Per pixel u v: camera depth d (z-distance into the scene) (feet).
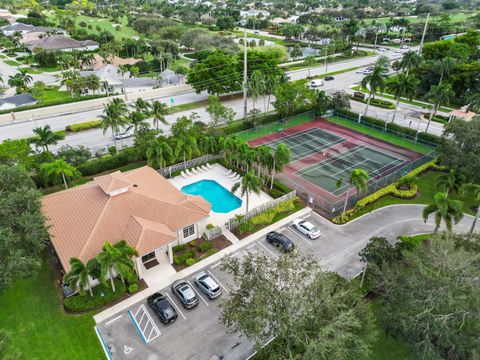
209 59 269.85
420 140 208.33
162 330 92.02
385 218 139.64
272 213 137.08
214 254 118.52
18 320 93.61
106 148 195.62
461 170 146.20
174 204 124.16
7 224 89.35
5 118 234.58
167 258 115.96
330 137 216.33
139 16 655.76
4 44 414.82
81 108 261.44
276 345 73.87
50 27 527.81
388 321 80.79
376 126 228.63
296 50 410.52
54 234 110.93
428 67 285.02
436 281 74.13
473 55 322.34
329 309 72.38
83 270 90.53
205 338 90.12
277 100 224.53
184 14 634.84
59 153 162.91
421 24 529.04
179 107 264.93
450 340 70.18
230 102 282.36
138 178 138.00
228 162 178.50
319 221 137.59
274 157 144.15
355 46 499.92
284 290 74.43
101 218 112.16
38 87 262.88
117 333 90.74
